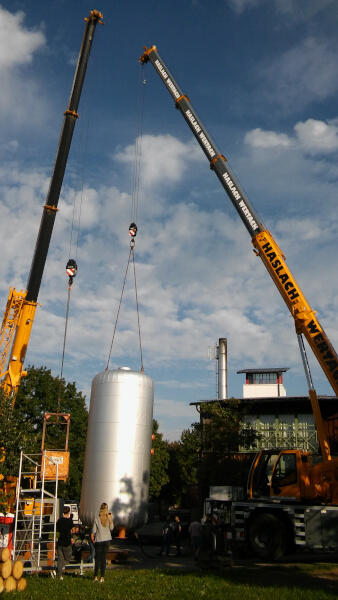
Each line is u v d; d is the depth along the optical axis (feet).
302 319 56.95
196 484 137.28
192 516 94.12
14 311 77.30
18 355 75.51
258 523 54.29
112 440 56.95
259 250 62.59
